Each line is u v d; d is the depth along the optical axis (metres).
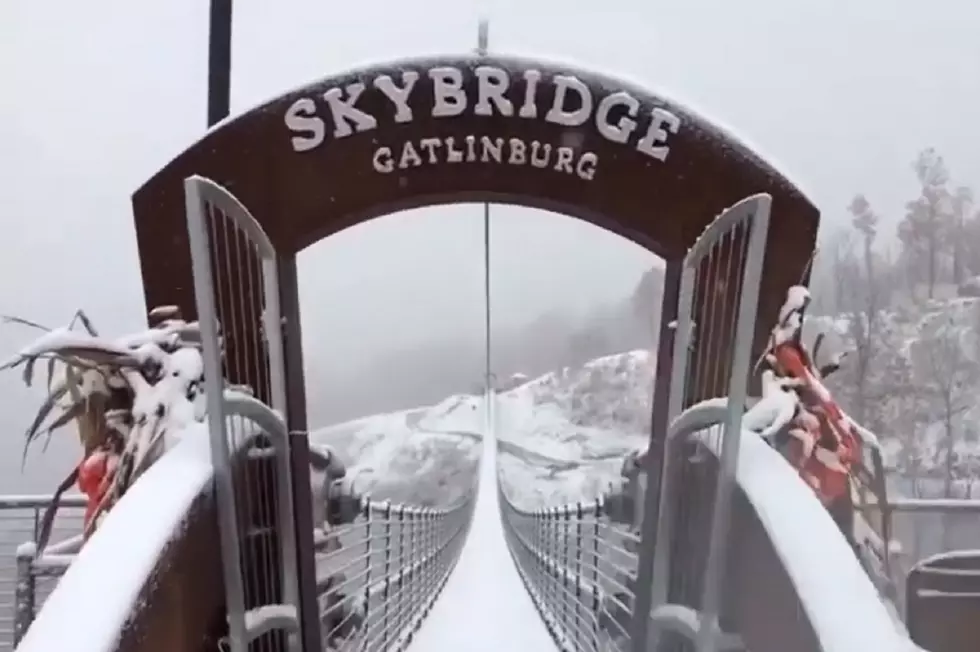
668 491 5.26
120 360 5.35
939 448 43.34
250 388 5.48
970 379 44.38
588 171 6.07
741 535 4.71
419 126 6.04
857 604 3.85
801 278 6.04
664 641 5.49
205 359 4.32
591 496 40.34
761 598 4.43
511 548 20.06
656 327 6.99
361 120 6.00
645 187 6.07
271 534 5.55
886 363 45.12
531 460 51.91
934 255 52.97
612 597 7.12
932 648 6.00
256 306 5.88
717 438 4.92
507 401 68.06
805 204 6.01
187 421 5.34
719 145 6.02
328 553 6.88
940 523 8.05
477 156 6.07
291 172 6.04
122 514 4.13
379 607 8.60
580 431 59.91
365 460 54.84
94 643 3.49
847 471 5.66
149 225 6.09
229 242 5.87
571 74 6.03
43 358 5.25
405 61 6.04
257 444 5.59
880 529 5.91
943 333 45.84
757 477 4.66
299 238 6.06
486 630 10.75
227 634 4.91
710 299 5.79
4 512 7.14
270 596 5.47
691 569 5.41
